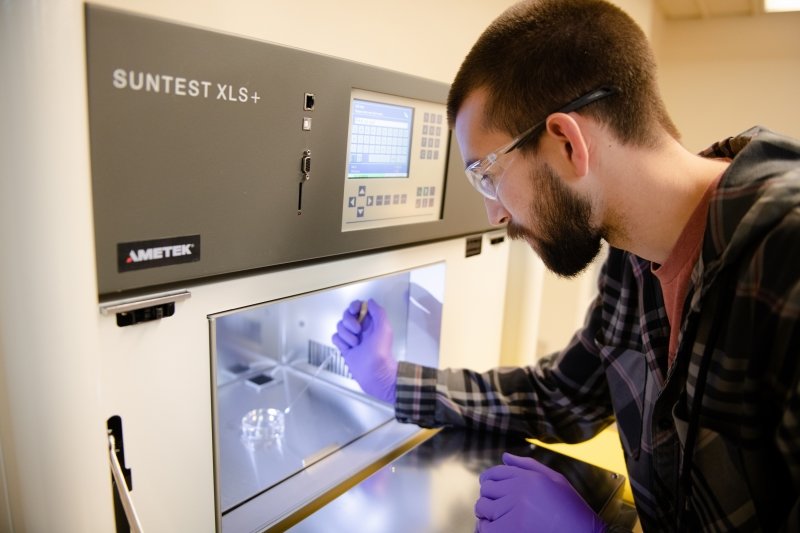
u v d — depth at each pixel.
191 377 0.64
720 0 2.08
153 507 0.63
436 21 1.11
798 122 2.29
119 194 0.52
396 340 1.15
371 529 0.79
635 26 0.67
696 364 0.63
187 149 0.56
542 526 0.76
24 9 0.41
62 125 0.44
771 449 0.57
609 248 0.98
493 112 0.69
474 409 1.04
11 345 0.49
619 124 0.65
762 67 2.33
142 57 0.51
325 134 0.72
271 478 0.90
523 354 1.47
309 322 1.19
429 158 0.94
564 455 1.02
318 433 1.05
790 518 0.50
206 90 0.57
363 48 0.96
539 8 0.67
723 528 0.63
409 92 0.85
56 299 0.46
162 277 0.57
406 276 1.12
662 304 0.82
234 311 0.67
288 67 0.65
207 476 0.68
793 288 0.51
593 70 0.63
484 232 1.16
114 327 0.56
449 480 0.92
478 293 1.19
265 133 0.64
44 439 0.49
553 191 0.69
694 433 0.64
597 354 1.02
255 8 0.77
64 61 0.43
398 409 1.03
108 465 0.53
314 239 0.74
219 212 0.61
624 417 0.92
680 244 0.69
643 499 0.86
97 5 0.47
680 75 2.53
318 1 0.86
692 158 0.69
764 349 0.54
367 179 0.82
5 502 0.58
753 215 0.55
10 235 0.45
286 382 1.21
